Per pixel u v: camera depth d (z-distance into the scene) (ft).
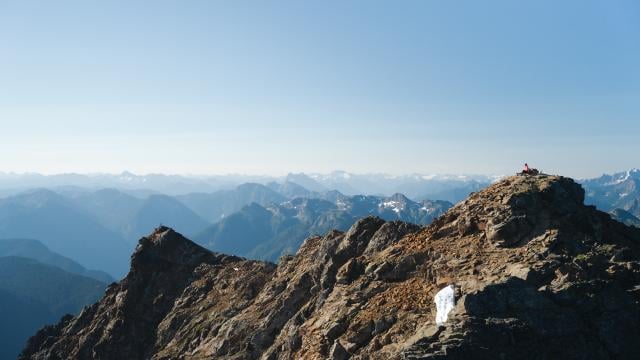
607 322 146.30
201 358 259.39
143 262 368.89
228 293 318.24
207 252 380.17
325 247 262.47
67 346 350.23
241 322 265.34
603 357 140.15
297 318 230.89
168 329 314.76
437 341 137.69
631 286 160.86
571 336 141.38
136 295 353.31
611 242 192.13
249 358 242.99
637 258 175.11
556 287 153.69
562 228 184.03
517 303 146.10
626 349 142.82
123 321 335.88
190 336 293.84
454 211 214.28
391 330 166.20
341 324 185.47
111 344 326.03
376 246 233.96
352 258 233.76
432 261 191.72
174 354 285.64
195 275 355.77
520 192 197.57
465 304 146.00
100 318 354.74
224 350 256.73
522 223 184.34
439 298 161.48
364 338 172.76
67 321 403.13
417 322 164.45
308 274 259.19
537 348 137.69
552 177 210.18
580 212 195.11
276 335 245.45
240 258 368.48
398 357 141.08
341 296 205.36
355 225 255.50
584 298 150.00
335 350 174.60
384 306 181.47
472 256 182.09
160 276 362.12
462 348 132.77
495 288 148.05
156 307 342.03
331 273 239.50
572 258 167.32
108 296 381.19
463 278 171.01
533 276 158.61
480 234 193.77
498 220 188.85
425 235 211.82
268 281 307.58
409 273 196.44
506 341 136.98
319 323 198.29
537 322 142.00
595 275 160.35
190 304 329.31
